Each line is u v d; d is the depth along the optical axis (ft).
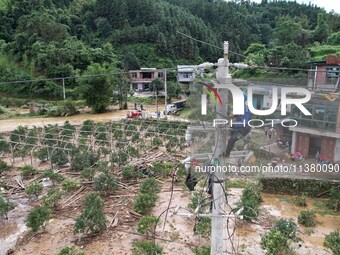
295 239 39.86
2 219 49.11
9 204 49.65
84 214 44.06
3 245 42.27
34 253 39.99
